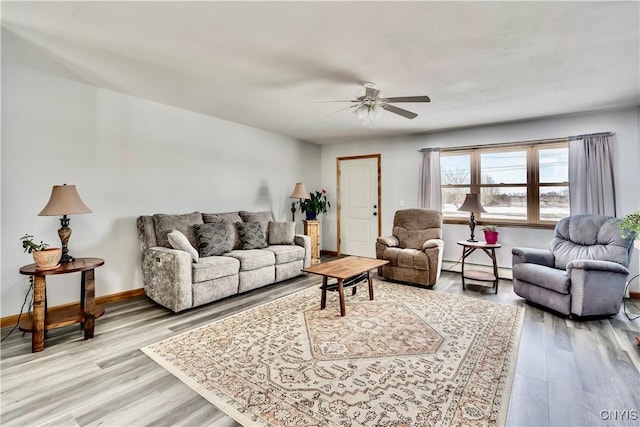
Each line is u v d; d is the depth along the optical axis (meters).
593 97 3.41
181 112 4.07
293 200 5.92
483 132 4.77
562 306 3.01
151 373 2.05
